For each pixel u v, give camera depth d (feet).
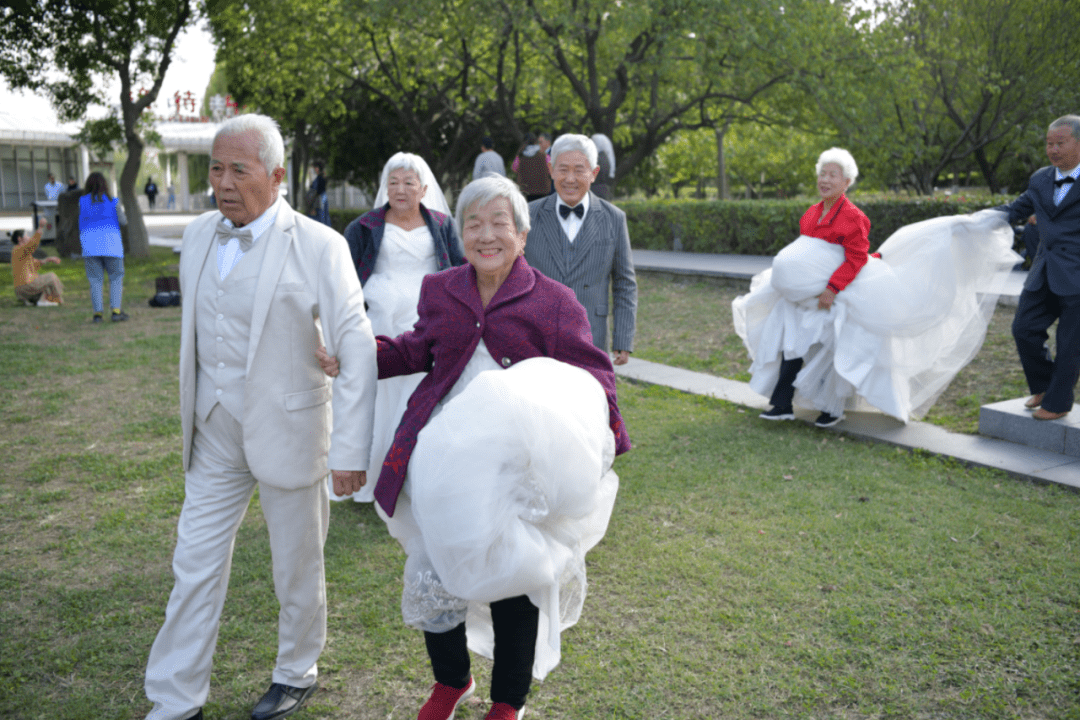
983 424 17.92
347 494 8.43
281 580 9.06
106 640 10.78
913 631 10.43
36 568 12.94
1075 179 16.42
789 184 114.42
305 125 85.66
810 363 18.66
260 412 8.46
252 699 9.53
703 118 63.77
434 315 8.42
